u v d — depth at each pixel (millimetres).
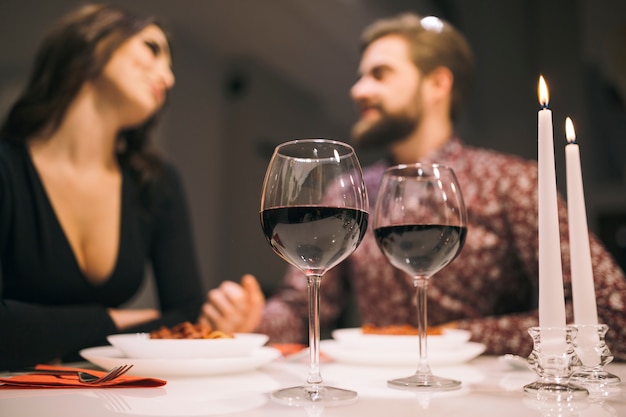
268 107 5207
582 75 5113
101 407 544
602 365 715
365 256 1792
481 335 1219
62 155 1460
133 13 1592
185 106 4590
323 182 642
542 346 625
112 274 1499
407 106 1832
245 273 4949
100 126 1487
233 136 5070
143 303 4082
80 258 1474
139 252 1577
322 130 6180
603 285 1021
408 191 776
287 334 1659
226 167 5035
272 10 4145
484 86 5473
